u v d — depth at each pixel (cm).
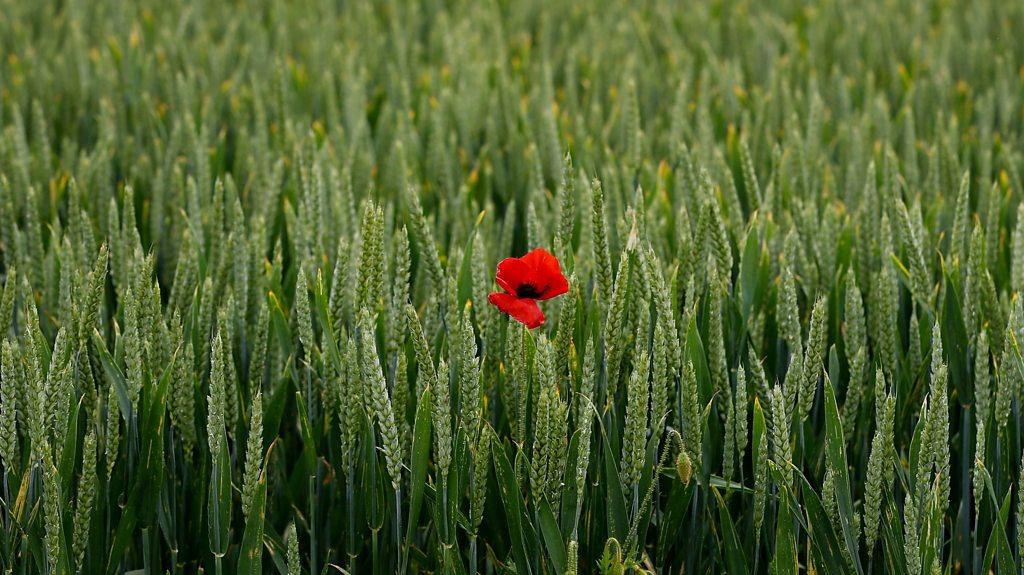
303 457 213
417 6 499
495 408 209
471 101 344
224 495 195
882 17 477
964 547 208
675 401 207
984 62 414
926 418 193
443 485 193
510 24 494
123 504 203
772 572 197
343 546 212
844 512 196
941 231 254
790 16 518
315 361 212
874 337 222
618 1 521
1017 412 206
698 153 264
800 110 348
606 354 199
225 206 265
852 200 266
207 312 211
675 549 209
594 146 302
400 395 196
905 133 302
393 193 274
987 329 213
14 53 444
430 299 210
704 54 418
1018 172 290
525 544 198
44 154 279
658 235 230
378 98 358
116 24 463
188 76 367
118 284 229
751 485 210
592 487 201
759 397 203
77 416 197
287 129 297
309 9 491
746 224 255
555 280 196
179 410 203
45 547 193
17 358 197
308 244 231
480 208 282
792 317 201
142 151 313
